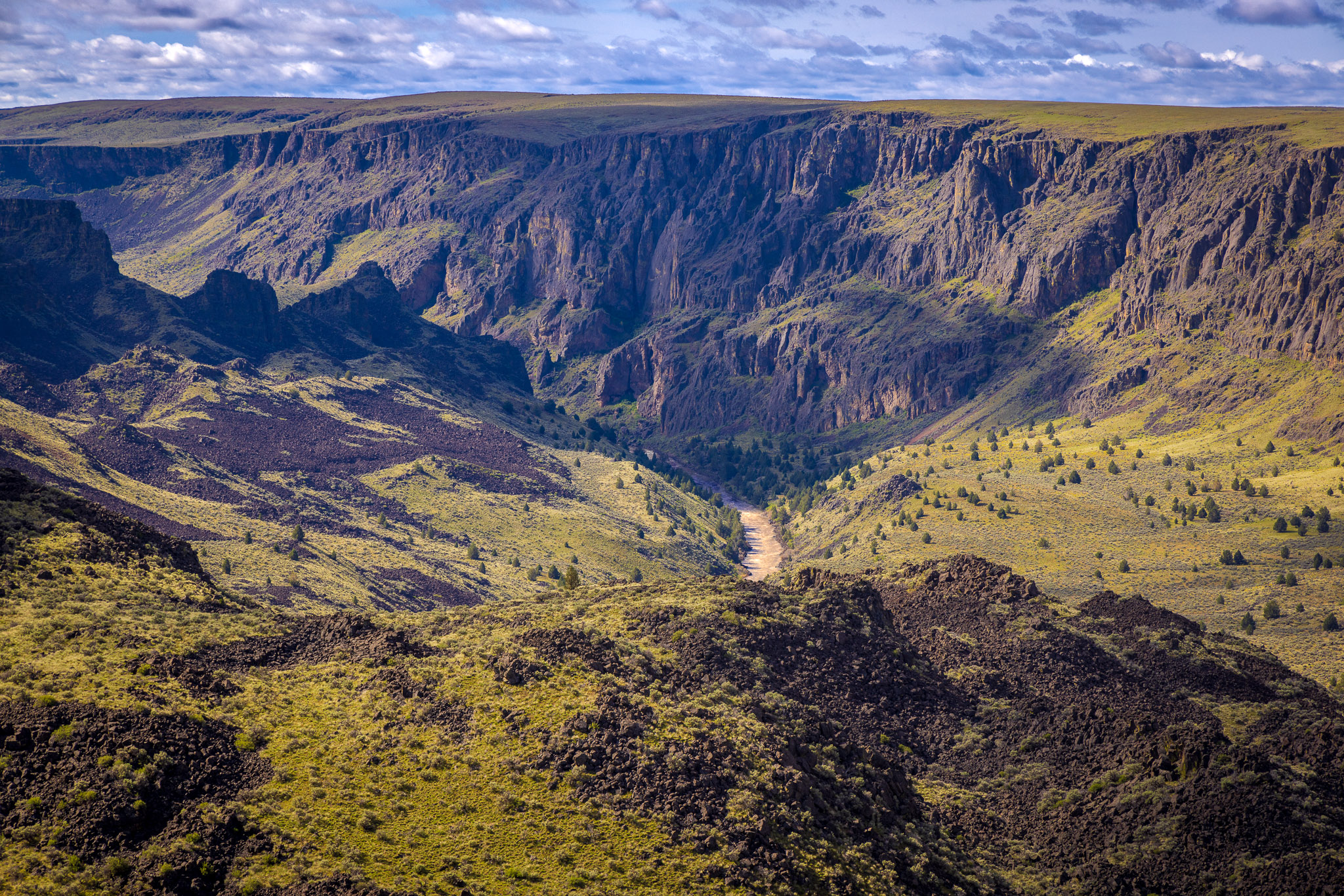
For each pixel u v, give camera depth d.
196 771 80.75
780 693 112.62
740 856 79.56
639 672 105.00
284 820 77.69
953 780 114.81
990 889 94.00
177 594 121.44
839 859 84.19
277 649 105.50
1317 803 101.81
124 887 70.06
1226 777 103.38
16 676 88.25
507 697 95.62
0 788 75.56
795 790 89.38
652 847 79.44
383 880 73.81
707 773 87.00
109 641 98.94
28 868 69.75
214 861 72.88
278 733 88.38
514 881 75.56
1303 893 89.94
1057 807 108.69
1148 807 103.94
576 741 88.75
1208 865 95.81
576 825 81.00
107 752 79.19
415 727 90.88
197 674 95.19
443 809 81.81
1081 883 97.31
